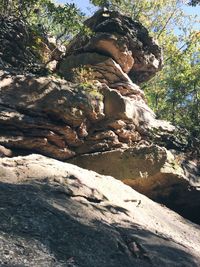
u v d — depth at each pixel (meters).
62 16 13.04
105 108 11.47
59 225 4.99
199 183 11.08
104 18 14.31
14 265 3.85
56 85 11.00
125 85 13.41
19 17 14.05
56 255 4.34
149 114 12.79
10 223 4.62
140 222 6.50
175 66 22.80
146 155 10.45
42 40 14.61
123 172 10.40
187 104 17.73
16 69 12.27
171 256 5.36
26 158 7.52
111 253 4.86
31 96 10.63
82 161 10.78
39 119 10.39
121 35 13.92
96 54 13.72
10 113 10.12
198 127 14.71
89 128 11.19
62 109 10.59
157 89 22.66
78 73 12.95
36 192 5.76
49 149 10.45
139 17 25.94
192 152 12.41
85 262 4.43
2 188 5.49
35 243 4.39
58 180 6.62
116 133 11.34
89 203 6.20
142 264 4.88
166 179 10.32
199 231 8.35
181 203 10.87
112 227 5.59
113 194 7.53
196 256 5.84
